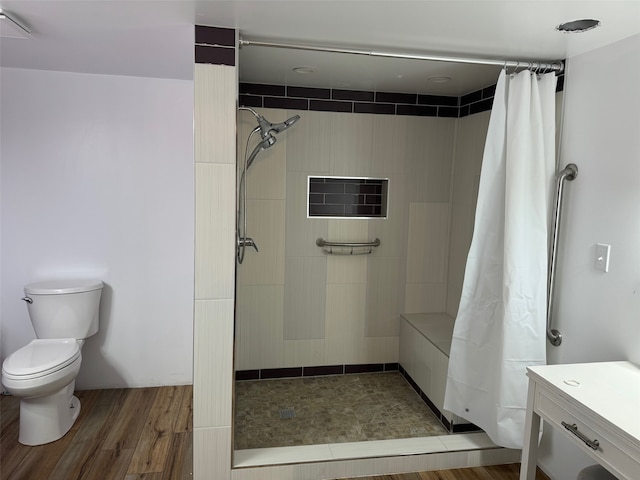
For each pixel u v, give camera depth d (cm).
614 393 160
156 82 299
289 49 221
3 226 291
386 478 229
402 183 332
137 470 230
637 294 183
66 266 302
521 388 220
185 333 322
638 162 182
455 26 183
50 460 237
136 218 307
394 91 317
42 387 239
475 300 239
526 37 193
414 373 320
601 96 201
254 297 323
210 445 212
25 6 171
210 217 199
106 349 315
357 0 159
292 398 308
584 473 163
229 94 194
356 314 339
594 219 204
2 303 296
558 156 227
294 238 322
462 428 264
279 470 220
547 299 227
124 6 169
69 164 294
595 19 170
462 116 325
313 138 314
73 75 288
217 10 172
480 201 230
